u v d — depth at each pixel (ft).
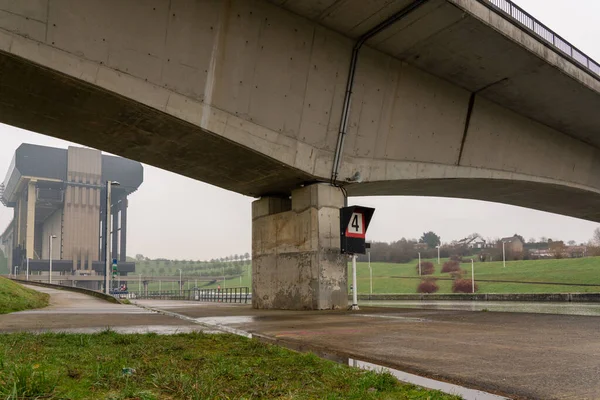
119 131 63.72
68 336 29.19
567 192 118.93
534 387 16.12
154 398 13.44
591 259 393.09
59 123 62.13
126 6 53.83
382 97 79.05
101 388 14.69
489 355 23.49
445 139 88.63
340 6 65.21
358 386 15.79
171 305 101.35
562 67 81.00
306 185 78.64
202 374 17.12
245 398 14.03
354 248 75.41
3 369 15.78
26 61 48.14
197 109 60.23
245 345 26.30
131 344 26.32
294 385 16.01
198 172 79.20
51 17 49.37
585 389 15.78
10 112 59.67
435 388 16.14
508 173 99.60
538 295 194.70
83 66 51.31
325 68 72.02
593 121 103.71
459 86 87.97
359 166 78.33
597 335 32.07
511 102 94.22
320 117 73.05
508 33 71.05
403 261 652.48
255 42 64.54
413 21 67.87
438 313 60.34
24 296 89.66
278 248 82.99
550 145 108.37
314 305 74.18
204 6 59.52
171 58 57.57
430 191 103.71
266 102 66.95
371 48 75.87
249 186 84.02
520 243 554.05
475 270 438.40
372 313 62.03
